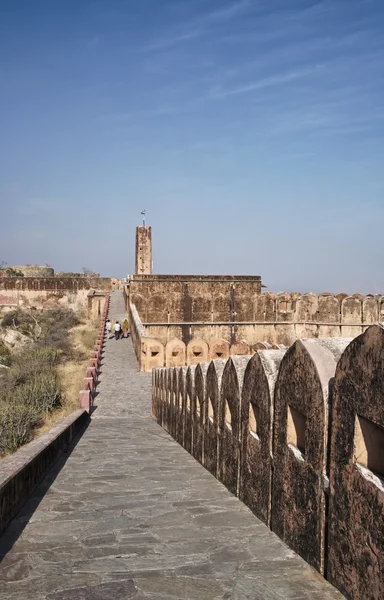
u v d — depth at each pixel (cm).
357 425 417
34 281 5947
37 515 690
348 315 4066
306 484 504
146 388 2331
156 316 4106
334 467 450
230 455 767
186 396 1173
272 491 591
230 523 624
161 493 779
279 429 572
